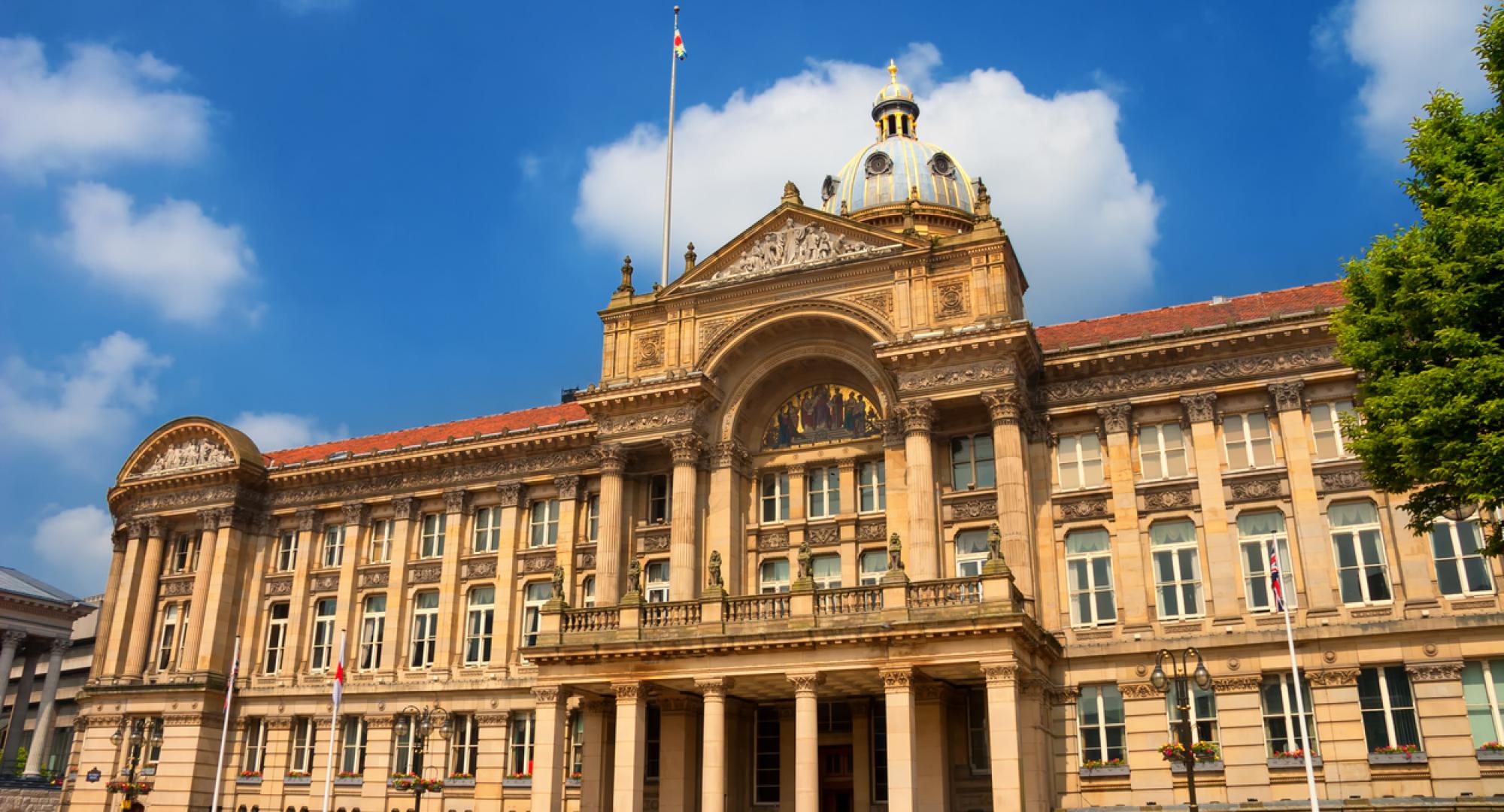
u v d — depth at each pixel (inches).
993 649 1323.8
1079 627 1557.6
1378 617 1434.5
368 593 2086.6
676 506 1705.2
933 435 1622.8
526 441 1998.0
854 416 1779.0
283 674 2082.9
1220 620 1487.5
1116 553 1565.0
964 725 1550.2
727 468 1756.9
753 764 1674.5
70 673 3710.6
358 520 2135.8
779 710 1684.3
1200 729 1470.2
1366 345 1083.3
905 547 1632.6
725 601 1480.1
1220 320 1685.5
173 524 2289.6
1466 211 1003.3
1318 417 1542.8
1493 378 944.3
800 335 1771.7
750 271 1796.3
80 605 2896.2
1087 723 1515.7
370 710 1983.3
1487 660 1371.8
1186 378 1603.1
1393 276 1069.1
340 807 1942.7
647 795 1696.6
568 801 1793.8
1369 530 1481.3
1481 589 1413.6
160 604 2231.8
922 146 2554.1
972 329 1589.6
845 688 1541.6
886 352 1615.4
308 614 2119.8
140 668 2169.0
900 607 1380.4
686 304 1804.9
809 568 1462.8
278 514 2217.0
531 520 2018.9
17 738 2770.7
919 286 1665.8
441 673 1952.5
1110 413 1622.8
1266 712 1450.5
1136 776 1456.7
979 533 1620.3
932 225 2351.1
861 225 1729.8
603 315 1865.2
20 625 2743.6
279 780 2004.2
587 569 1903.3
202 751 2034.9
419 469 2110.0
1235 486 1542.8
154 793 2026.3
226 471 2190.0
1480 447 945.5
